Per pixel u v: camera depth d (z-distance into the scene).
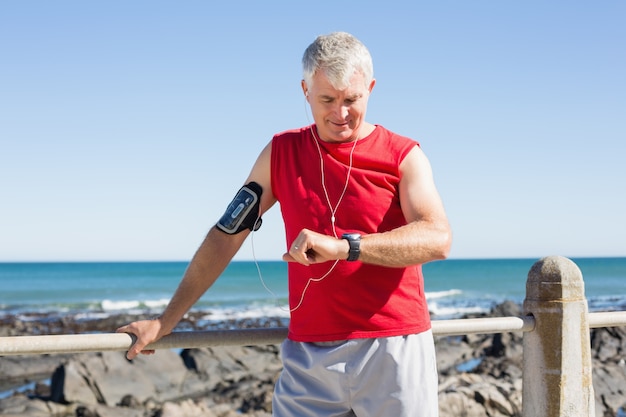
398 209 2.37
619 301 46.59
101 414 11.87
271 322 30.25
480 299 47.06
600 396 12.47
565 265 3.10
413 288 2.37
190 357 15.29
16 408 11.87
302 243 2.03
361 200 2.32
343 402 2.36
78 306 40.06
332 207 2.34
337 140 2.35
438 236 2.19
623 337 18.41
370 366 2.30
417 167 2.35
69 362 13.05
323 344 2.37
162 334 2.45
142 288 56.59
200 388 14.10
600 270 88.81
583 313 3.11
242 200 2.49
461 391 10.66
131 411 12.14
